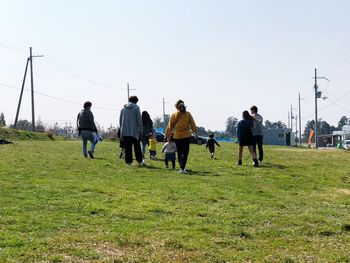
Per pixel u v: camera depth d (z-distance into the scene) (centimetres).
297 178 1291
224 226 725
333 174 1420
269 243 651
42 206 802
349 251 624
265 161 1827
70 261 551
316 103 7556
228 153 2277
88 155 1862
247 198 954
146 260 564
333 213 844
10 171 1202
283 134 8475
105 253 582
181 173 1313
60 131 6144
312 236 696
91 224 708
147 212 791
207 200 912
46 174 1179
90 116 1692
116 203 847
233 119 13312
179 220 746
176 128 1342
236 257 583
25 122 6519
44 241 614
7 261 538
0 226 676
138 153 1491
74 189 967
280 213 830
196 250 604
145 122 1827
